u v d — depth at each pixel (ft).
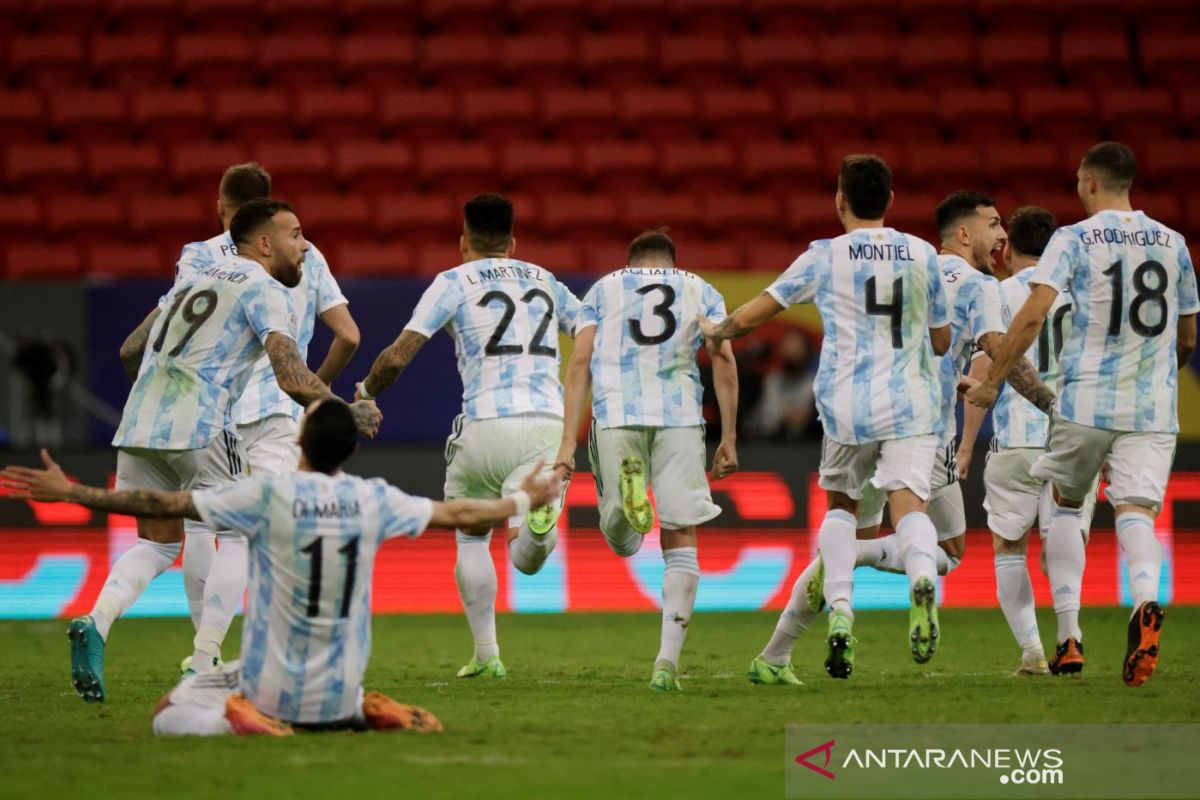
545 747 58.08
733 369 81.61
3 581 130.11
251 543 58.70
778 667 82.84
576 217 186.80
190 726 59.93
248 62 206.08
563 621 127.85
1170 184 195.42
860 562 83.35
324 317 88.12
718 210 189.06
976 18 217.15
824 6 216.74
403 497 59.26
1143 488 78.28
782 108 205.16
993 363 79.71
